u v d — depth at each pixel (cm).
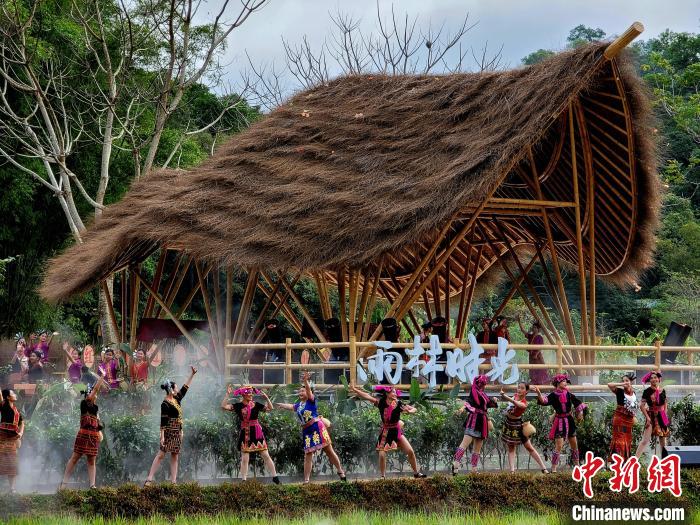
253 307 7500
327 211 3644
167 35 6475
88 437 2752
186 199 4212
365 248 3394
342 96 4838
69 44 6869
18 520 2486
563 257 5025
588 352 4191
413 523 2525
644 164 4019
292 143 4462
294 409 2884
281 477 3053
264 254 3581
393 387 3234
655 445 3347
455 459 2952
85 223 6831
